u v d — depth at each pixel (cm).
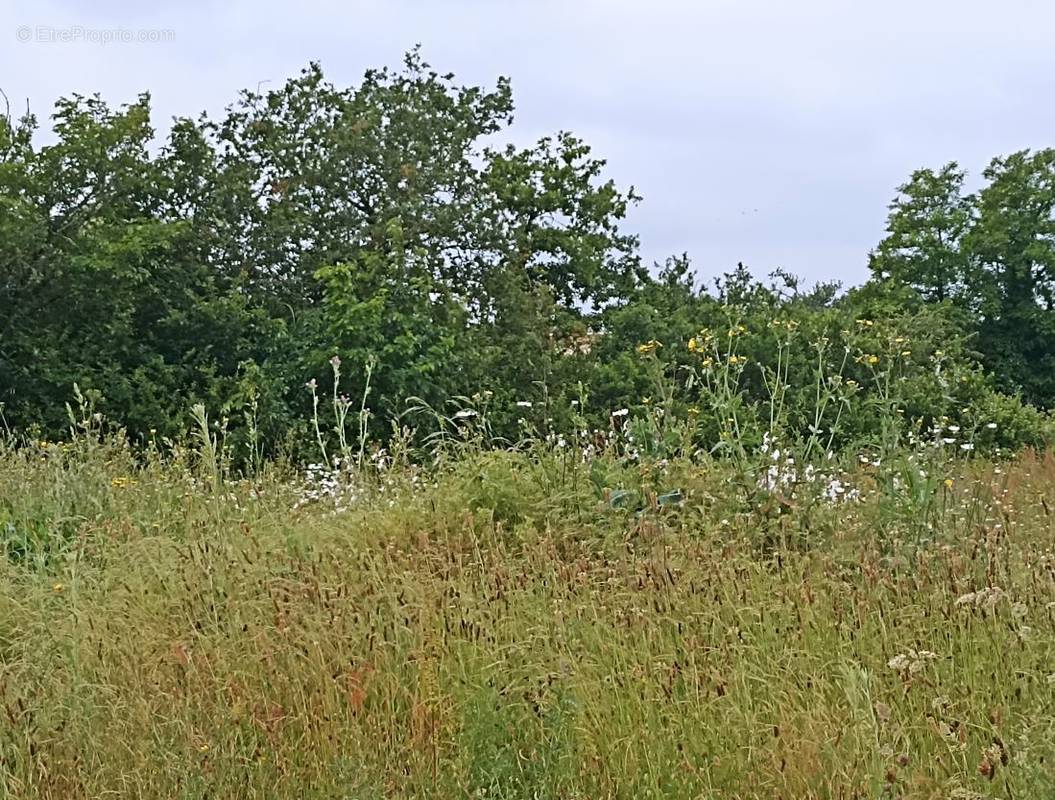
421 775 367
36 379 1547
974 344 3269
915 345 1741
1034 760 324
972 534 570
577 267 2241
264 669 436
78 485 775
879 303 3027
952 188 3428
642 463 704
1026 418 1580
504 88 2120
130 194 1739
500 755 360
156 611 509
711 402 884
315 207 1919
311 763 380
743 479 672
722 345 1612
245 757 376
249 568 538
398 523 661
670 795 355
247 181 1856
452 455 834
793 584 500
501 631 463
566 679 402
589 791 359
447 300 1738
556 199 2255
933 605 461
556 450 750
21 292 1602
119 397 1517
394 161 1927
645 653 432
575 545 612
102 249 1573
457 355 1619
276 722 394
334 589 497
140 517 708
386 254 1791
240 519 680
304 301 1831
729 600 482
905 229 3444
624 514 647
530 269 2194
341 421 991
